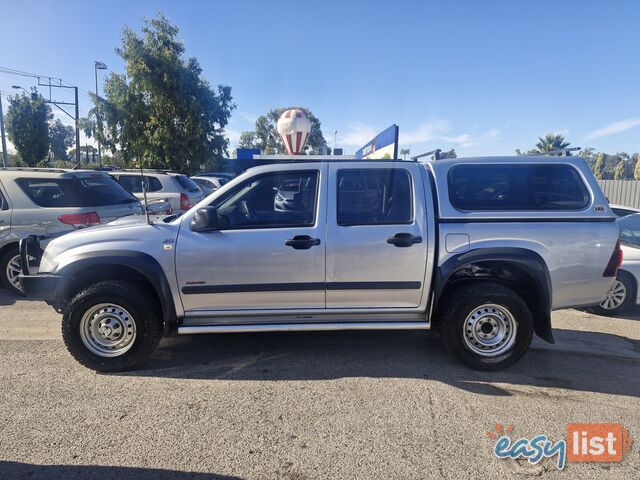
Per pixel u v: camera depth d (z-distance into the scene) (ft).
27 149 101.91
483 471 8.84
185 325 13.38
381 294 13.33
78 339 12.77
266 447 9.54
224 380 12.65
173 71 68.95
